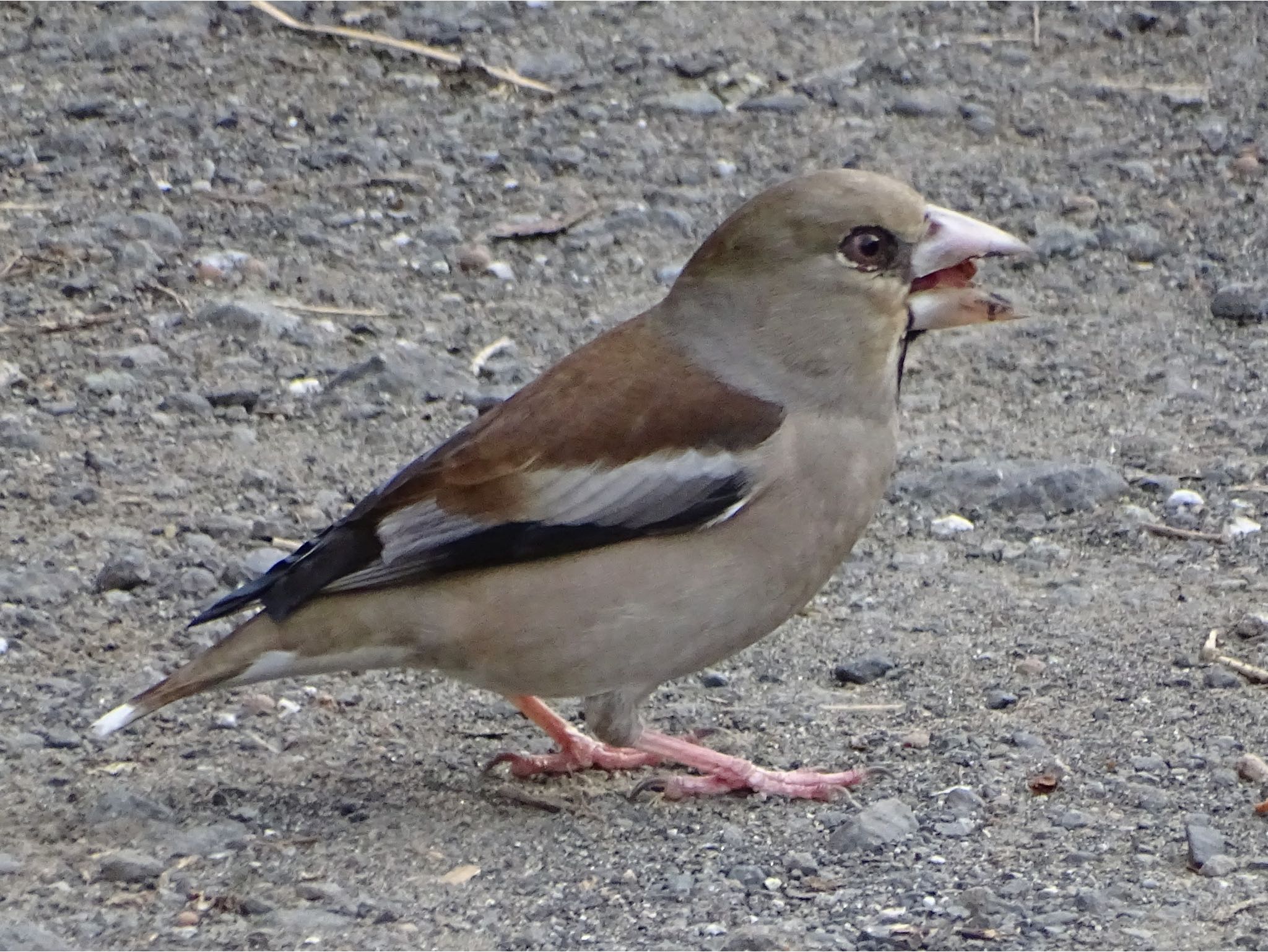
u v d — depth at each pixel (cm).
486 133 1817
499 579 912
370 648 927
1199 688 1054
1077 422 1406
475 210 1691
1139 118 1867
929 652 1109
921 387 1463
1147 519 1270
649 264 1625
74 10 2011
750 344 948
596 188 1734
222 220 1658
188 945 806
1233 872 862
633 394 931
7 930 802
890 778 969
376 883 866
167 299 1540
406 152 1778
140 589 1165
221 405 1402
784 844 907
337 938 813
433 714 1066
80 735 1007
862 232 940
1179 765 967
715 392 936
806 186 959
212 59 1920
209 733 1022
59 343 1473
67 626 1123
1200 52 1986
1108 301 1594
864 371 947
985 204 1711
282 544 1223
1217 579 1191
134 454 1331
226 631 1123
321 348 1483
